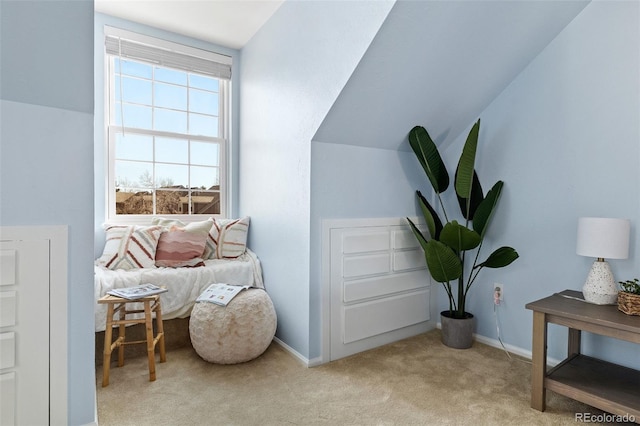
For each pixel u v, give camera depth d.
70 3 1.22
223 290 2.27
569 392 1.63
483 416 1.64
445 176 2.57
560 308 1.68
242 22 2.76
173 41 2.92
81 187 1.47
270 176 2.65
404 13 1.68
